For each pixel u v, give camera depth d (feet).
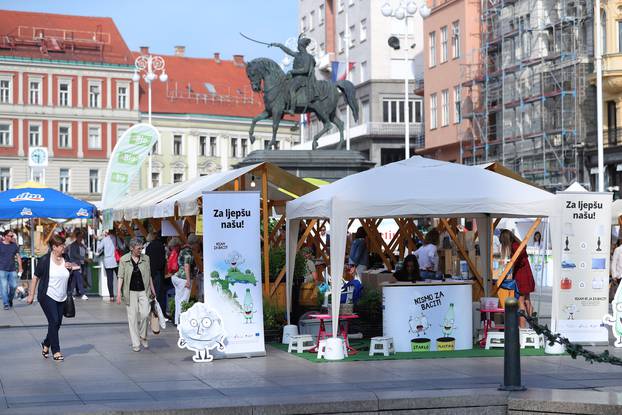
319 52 288.10
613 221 100.53
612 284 87.66
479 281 69.31
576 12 179.42
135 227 121.60
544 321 77.66
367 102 269.44
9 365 55.26
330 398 41.73
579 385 45.88
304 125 286.87
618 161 167.53
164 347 63.57
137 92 362.74
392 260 86.48
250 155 110.93
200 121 375.04
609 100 171.94
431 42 234.99
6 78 344.90
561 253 59.77
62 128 353.10
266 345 63.93
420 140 249.96
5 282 96.63
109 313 90.58
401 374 49.90
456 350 59.36
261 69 110.42
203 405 40.45
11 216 107.24
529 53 190.70
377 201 56.70
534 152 187.62
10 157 345.10
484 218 68.54
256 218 58.23
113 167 115.24
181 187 91.91
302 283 69.26
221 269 57.57
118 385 47.55
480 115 209.46
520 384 43.29
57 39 355.15
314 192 60.39
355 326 67.21
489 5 209.26
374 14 266.36
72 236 109.81
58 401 42.91
